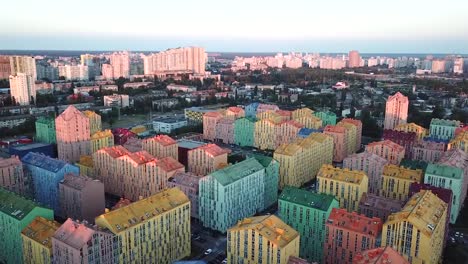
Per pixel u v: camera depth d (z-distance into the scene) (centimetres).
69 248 19688
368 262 18200
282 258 19900
